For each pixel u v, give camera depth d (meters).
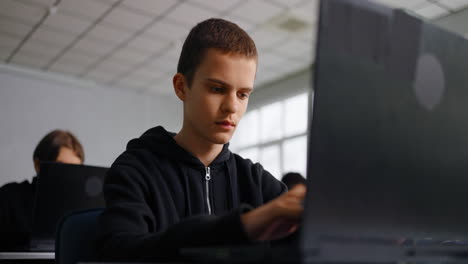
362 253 0.36
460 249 0.45
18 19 5.36
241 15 5.16
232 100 0.72
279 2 4.85
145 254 0.48
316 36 0.36
